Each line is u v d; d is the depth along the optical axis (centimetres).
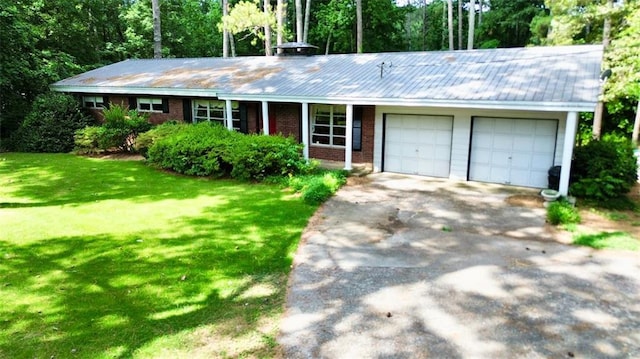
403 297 622
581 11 2248
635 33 1717
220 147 1388
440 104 1192
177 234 878
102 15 2952
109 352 498
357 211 1033
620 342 514
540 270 705
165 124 1734
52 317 571
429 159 1397
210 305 602
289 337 528
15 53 1988
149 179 1373
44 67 2088
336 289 648
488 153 1295
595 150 1198
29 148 1891
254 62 2030
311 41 3966
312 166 1382
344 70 1641
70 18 2617
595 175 1129
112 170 1505
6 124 2064
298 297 624
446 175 1378
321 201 1105
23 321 561
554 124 1191
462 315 574
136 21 3073
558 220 935
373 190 1225
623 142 1385
